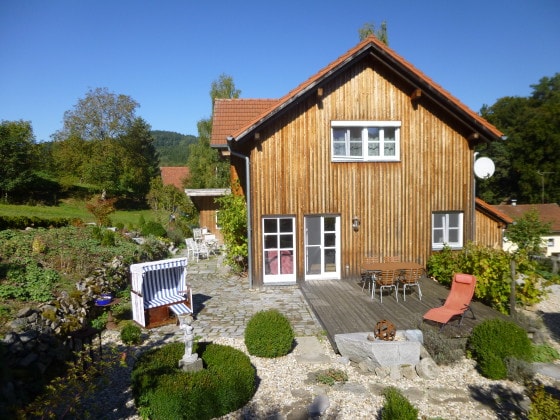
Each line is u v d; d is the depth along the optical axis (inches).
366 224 519.2
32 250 442.6
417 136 522.9
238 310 413.7
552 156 1590.8
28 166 1215.6
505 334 281.1
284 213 504.1
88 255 470.9
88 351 283.1
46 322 290.2
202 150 1551.4
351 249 518.6
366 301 414.9
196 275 590.6
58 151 1603.1
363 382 266.8
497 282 386.6
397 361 282.4
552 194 1572.3
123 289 458.3
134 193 1733.5
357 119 509.4
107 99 1750.7
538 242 863.1
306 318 386.6
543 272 683.4
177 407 209.6
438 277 494.0
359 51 482.3
